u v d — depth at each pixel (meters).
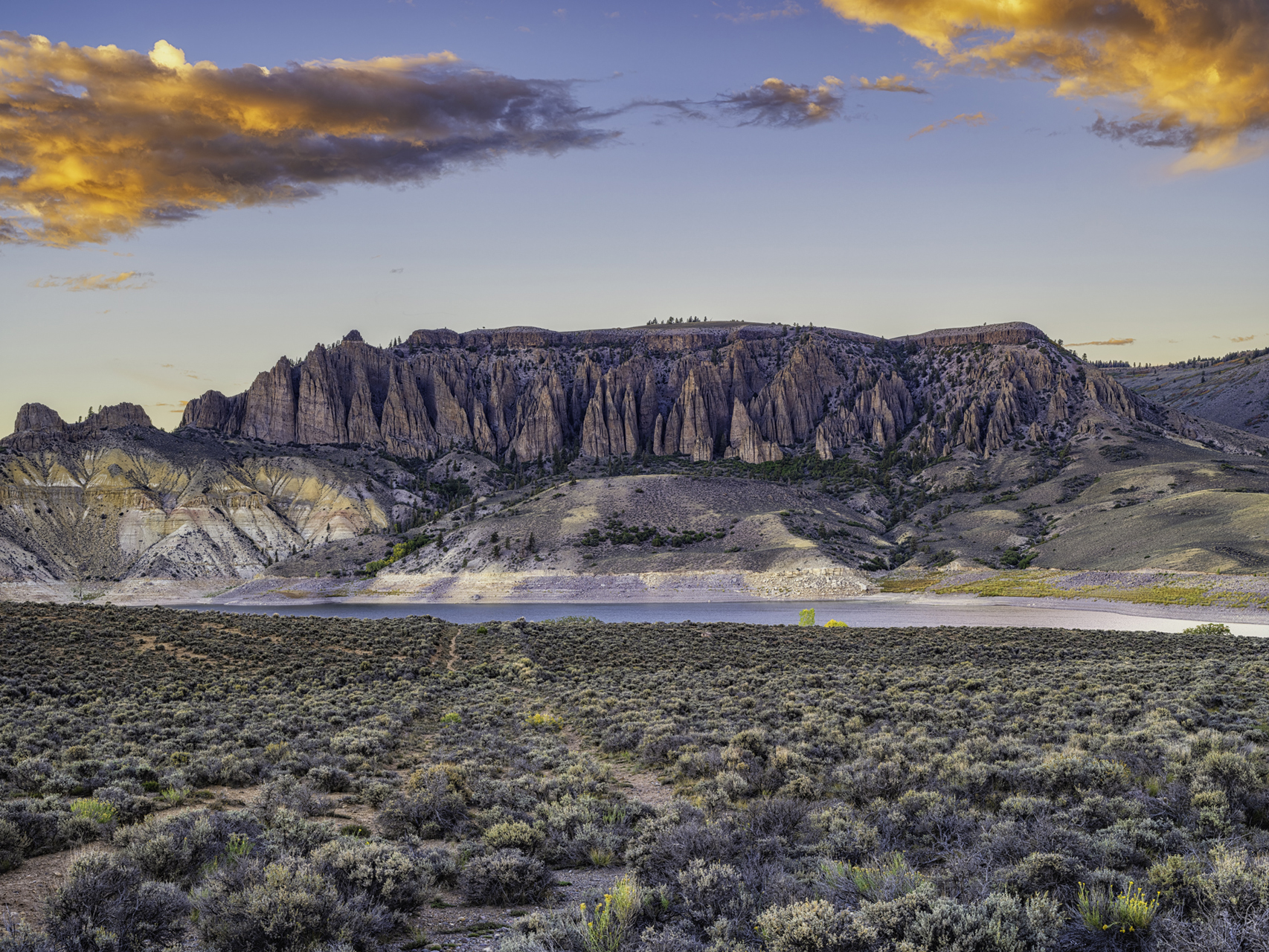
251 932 9.45
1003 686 35.12
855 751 22.59
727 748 22.70
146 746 24.42
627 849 14.35
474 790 19.45
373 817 18.14
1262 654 47.06
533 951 9.32
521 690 39.84
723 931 9.87
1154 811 14.29
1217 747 18.44
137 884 10.53
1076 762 17.09
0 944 9.02
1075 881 10.91
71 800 17.08
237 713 30.33
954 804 15.57
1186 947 8.68
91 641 46.59
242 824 14.69
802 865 12.70
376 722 29.62
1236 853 10.84
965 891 10.79
